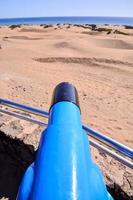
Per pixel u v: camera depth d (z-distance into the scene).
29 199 1.97
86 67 23.09
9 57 23.66
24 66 19.75
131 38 46.69
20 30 67.50
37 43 37.44
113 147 4.02
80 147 2.38
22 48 29.84
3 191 4.97
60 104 3.35
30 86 13.55
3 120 6.09
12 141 5.51
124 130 9.61
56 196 1.78
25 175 2.31
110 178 4.43
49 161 2.16
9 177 5.32
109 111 11.53
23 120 6.15
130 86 16.84
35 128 5.84
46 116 5.09
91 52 31.50
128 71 21.97
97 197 2.14
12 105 5.76
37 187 1.95
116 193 4.33
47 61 24.91
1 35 51.62
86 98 13.10
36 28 70.56
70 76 18.34
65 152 2.23
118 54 30.56
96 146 4.36
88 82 17.02
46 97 12.05
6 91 11.98
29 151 5.19
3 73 15.80
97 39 42.53
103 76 19.56
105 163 4.92
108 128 9.66
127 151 3.76
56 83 15.52
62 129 2.63
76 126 2.78
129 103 12.95
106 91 15.04
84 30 67.50
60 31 61.81
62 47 33.84
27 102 10.86
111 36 51.00
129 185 4.32
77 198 1.78
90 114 10.90
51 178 1.96
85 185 1.96
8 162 5.68
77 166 2.09
